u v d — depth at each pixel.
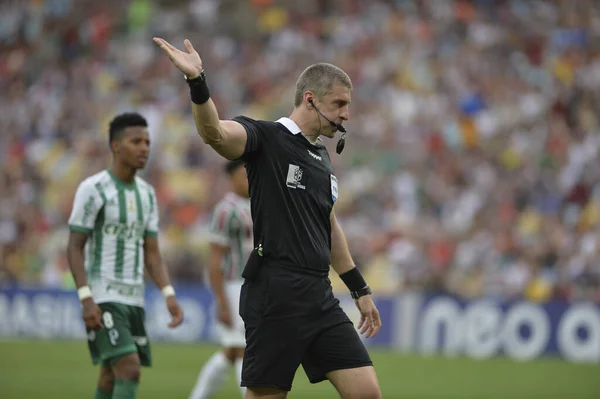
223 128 18.22
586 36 98.50
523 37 98.38
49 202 83.75
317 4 104.81
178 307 25.78
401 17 100.12
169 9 107.75
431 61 93.44
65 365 48.47
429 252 69.06
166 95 94.50
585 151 78.31
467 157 80.94
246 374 19.14
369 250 70.25
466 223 72.56
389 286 67.62
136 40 104.44
